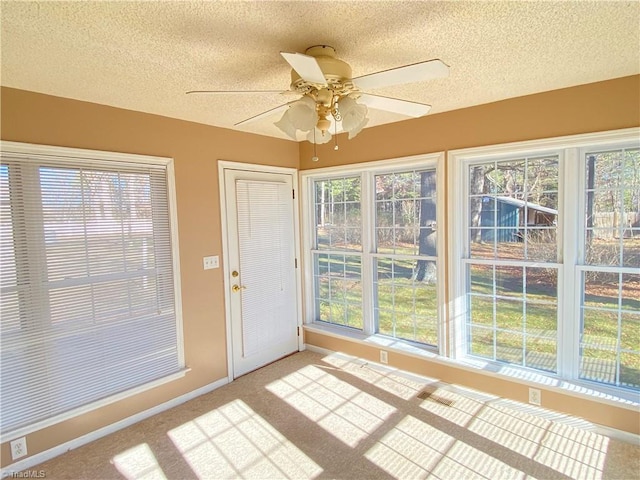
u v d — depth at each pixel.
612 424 2.24
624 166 2.22
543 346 2.57
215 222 3.08
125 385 2.54
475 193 2.80
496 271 2.74
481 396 2.75
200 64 1.80
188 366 2.90
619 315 2.28
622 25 1.48
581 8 1.35
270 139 3.51
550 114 2.33
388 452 2.21
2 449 2.04
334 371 3.35
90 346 2.37
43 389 2.18
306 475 2.05
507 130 2.50
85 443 2.35
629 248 2.22
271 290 3.58
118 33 1.47
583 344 2.42
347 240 3.64
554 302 2.50
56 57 1.69
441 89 2.29
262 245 3.48
